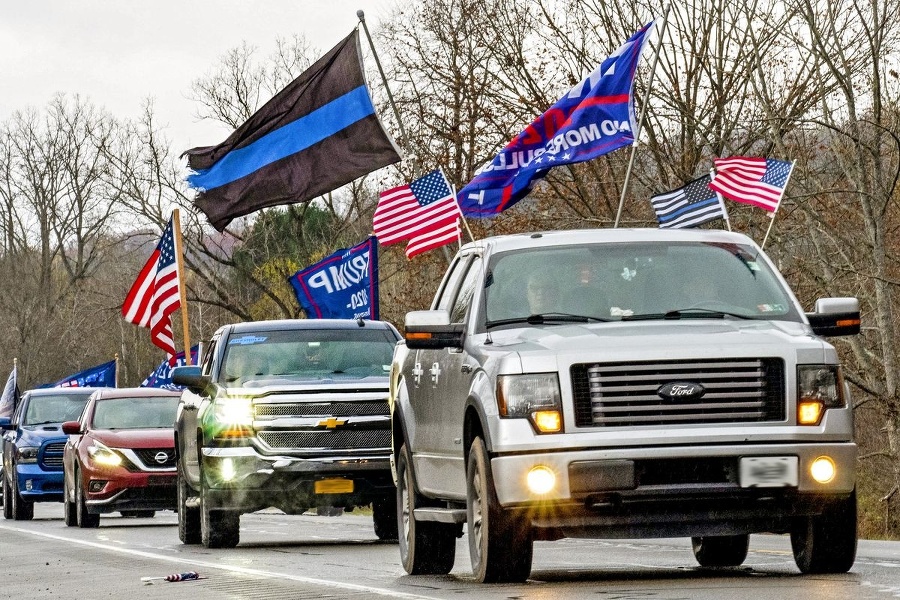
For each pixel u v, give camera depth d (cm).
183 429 5762
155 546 5547
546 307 3109
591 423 2795
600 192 10969
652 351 2806
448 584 3127
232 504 5178
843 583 2748
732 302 3117
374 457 5238
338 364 5469
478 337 3084
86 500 7412
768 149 10044
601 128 6544
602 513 2778
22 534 6938
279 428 5203
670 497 2761
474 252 3403
